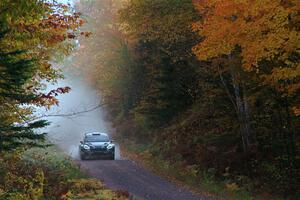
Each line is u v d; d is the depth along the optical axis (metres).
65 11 15.48
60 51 16.02
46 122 13.50
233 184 23.20
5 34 11.68
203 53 21.88
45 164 24.11
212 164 27.05
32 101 14.40
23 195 15.48
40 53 15.26
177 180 25.97
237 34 20.73
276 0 19.02
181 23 27.03
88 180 22.33
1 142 12.96
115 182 24.88
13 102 13.96
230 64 23.78
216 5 21.52
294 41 18.95
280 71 19.56
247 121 26.22
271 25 19.22
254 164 24.98
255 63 20.03
